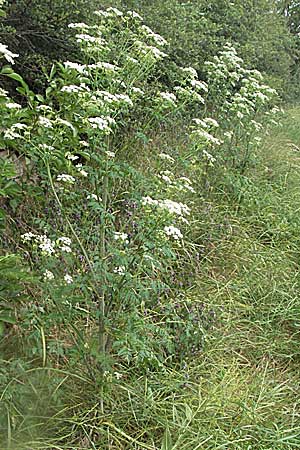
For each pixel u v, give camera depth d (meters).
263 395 3.18
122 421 2.84
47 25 4.46
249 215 5.32
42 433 2.65
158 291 3.54
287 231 5.10
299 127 8.81
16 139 2.71
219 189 5.38
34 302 2.94
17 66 4.49
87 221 3.51
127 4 6.04
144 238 2.70
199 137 3.64
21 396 2.64
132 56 3.43
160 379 3.10
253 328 3.88
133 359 3.04
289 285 4.33
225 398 3.07
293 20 16.69
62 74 2.88
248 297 4.19
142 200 2.68
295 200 5.81
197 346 3.38
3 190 2.50
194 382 3.22
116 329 2.74
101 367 2.83
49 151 2.64
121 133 4.76
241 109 5.61
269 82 9.02
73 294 3.02
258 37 9.66
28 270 3.07
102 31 3.62
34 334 2.64
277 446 2.79
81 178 3.92
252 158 5.97
